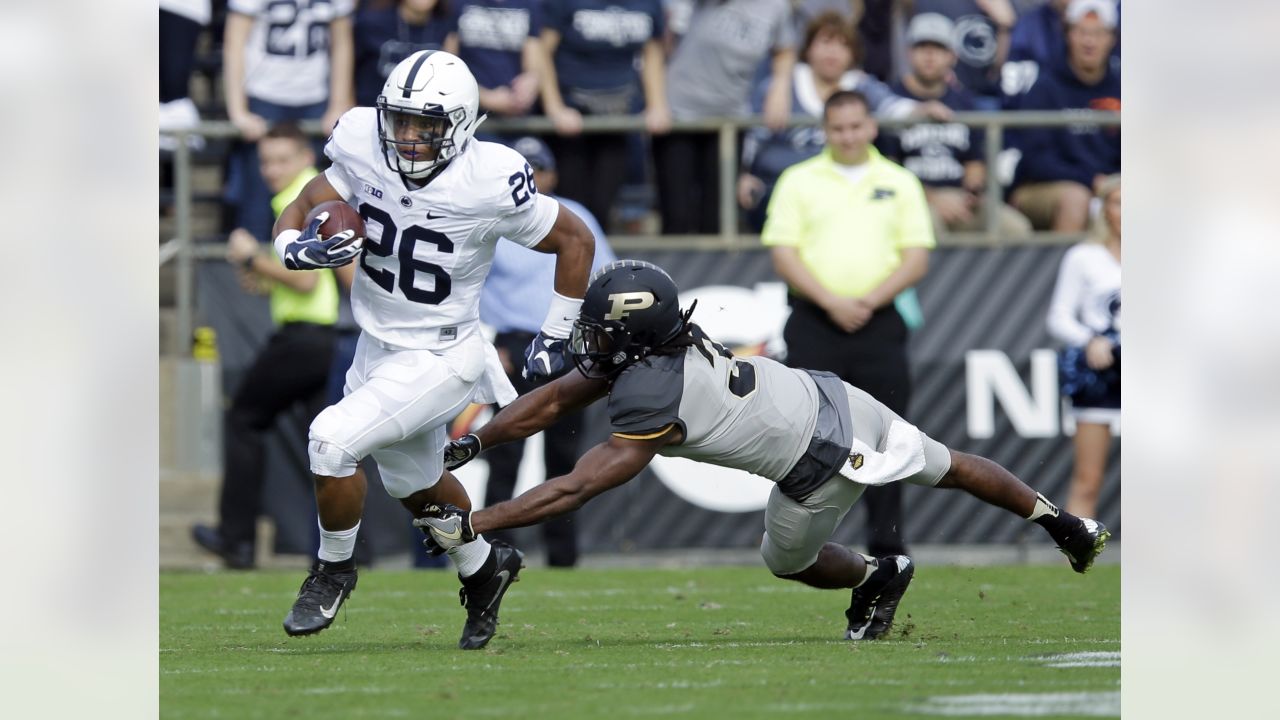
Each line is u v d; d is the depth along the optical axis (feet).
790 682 47.73
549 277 87.20
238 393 96.32
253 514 97.40
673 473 102.99
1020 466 104.53
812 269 88.38
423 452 56.49
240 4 102.83
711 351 54.13
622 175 104.63
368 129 54.75
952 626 64.18
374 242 54.95
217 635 63.05
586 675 49.39
